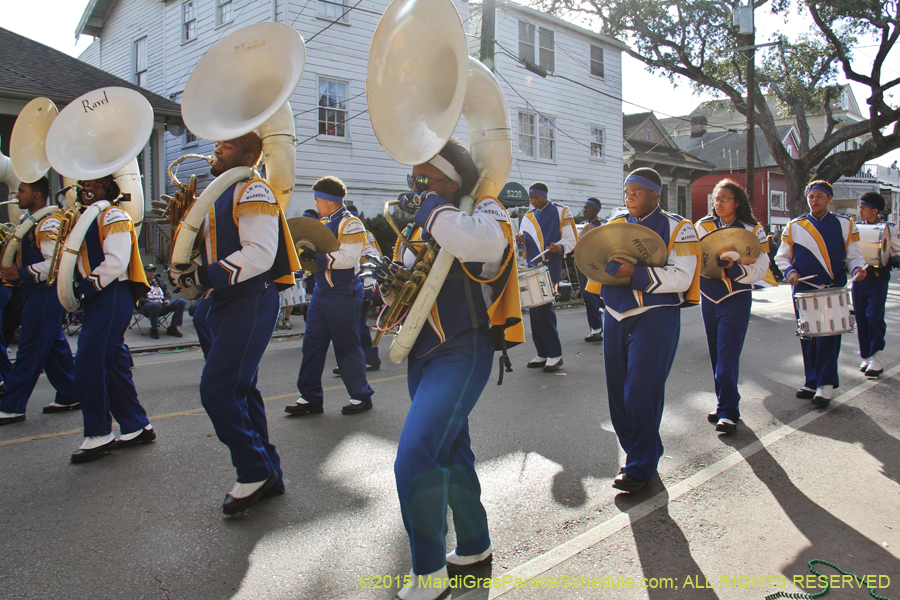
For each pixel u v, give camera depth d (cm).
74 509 327
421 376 245
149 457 407
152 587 253
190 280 288
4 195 1355
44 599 244
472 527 259
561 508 324
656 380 333
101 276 386
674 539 288
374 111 230
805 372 543
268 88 318
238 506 317
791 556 272
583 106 2170
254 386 340
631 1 2262
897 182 5012
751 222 468
